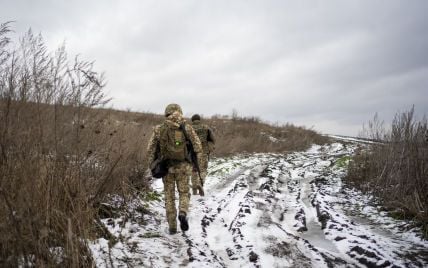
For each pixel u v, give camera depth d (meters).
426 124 6.16
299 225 4.80
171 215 4.25
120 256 3.20
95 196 3.89
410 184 5.58
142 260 3.23
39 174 2.99
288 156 13.98
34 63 3.60
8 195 2.58
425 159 5.66
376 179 6.69
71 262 2.55
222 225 4.87
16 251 2.37
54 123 3.47
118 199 4.69
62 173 3.36
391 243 4.03
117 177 4.76
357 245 3.90
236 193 6.57
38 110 3.33
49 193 2.97
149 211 4.94
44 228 2.53
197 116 7.01
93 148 4.26
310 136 21.94
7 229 2.42
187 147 4.39
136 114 14.66
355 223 4.94
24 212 2.55
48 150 3.35
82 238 2.85
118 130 5.53
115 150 4.85
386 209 5.52
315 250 3.84
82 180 3.70
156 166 4.23
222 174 9.02
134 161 5.75
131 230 4.01
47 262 2.49
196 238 4.18
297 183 7.89
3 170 2.76
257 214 5.12
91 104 3.89
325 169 9.84
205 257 3.52
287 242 4.05
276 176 8.54
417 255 3.67
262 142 16.81
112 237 3.54
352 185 7.41
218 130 17.41
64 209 2.99
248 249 3.78
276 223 4.81
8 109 3.02
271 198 6.25
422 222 4.61
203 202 6.16
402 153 6.13
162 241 3.88
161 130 4.32
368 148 8.28
